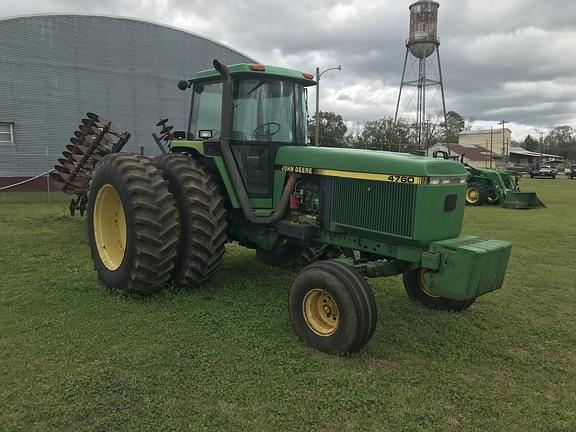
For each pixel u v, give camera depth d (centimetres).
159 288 512
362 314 377
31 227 962
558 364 395
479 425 302
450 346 421
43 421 292
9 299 500
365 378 354
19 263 658
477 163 6606
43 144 1778
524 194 1667
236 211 560
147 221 485
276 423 296
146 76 1986
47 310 473
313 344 403
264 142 520
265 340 415
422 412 312
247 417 301
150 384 335
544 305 548
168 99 2056
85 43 1827
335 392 333
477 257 373
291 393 329
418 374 365
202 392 328
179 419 296
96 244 550
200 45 2119
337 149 486
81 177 973
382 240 433
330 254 571
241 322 453
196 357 378
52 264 655
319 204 475
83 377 341
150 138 2022
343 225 455
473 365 388
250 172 529
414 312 508
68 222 1031
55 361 366
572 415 316
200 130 562
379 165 427
